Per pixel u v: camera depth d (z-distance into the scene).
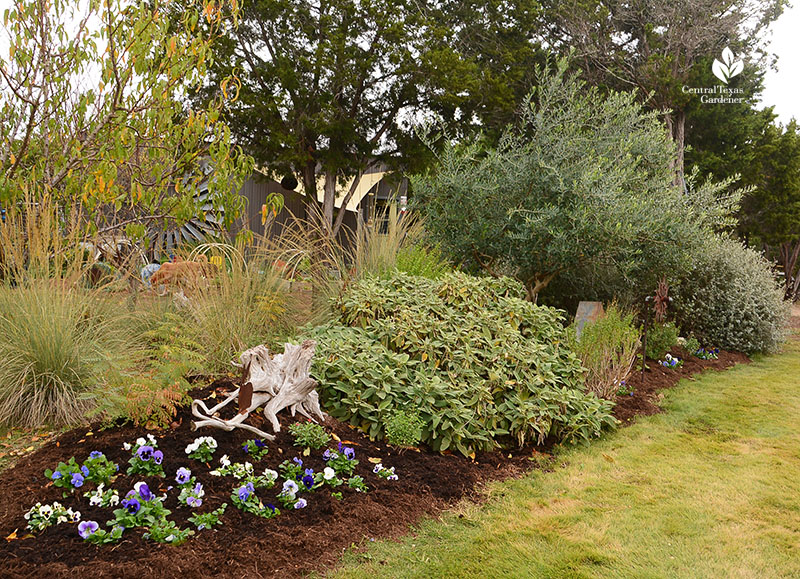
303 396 3.92
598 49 19.03
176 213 5.99
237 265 5.48
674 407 5.77
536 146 7.78
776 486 3.84
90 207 5.21
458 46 21.41
